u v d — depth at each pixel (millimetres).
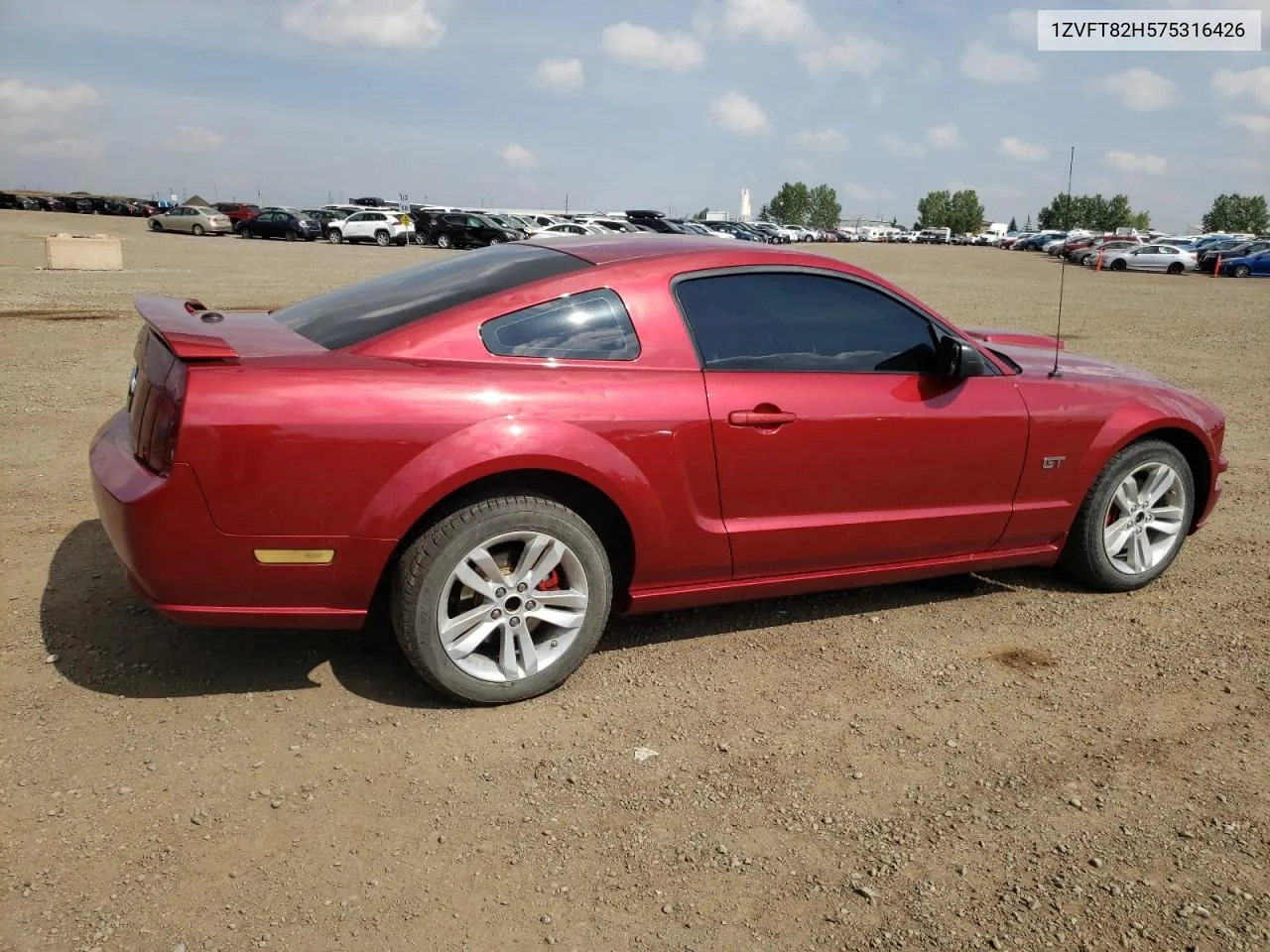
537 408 3150
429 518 3145
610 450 3244
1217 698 3506
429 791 2812
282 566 2965
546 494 3357
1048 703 3449
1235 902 2451
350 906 2340
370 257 32625
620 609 3625
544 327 3293
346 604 3092
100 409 7270
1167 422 4340
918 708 3393
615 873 2504
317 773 2875
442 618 3133
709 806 2793
